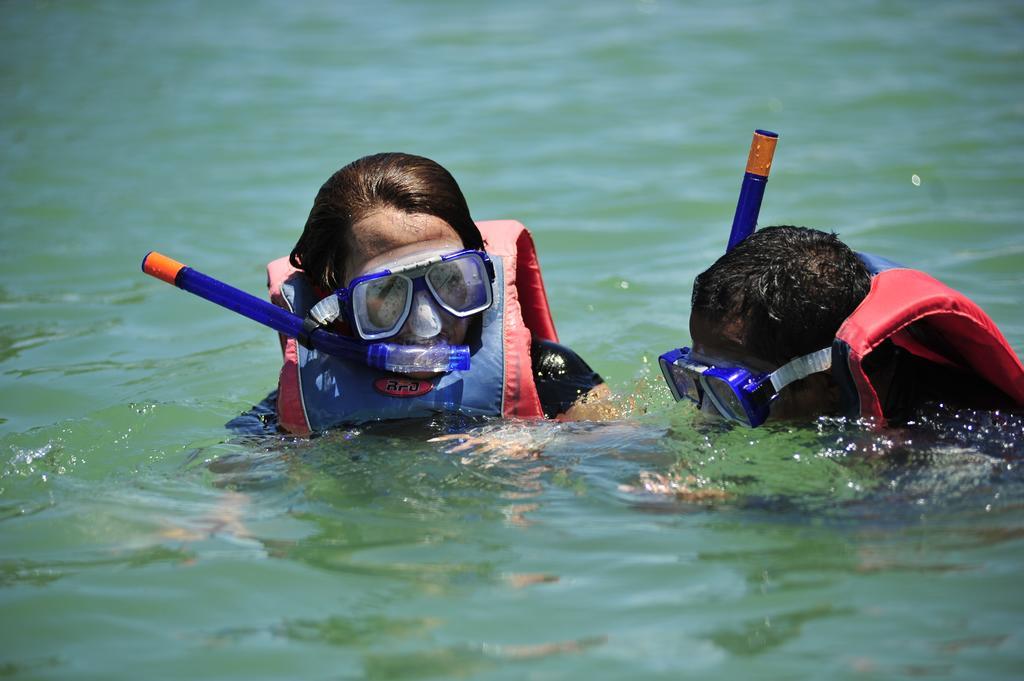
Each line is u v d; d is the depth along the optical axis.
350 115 23.44
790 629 6.18
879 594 6.46
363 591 6.80
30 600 6.82
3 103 24.78
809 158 19.36
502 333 9.33
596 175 19.16
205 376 11.72
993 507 7.22
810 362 8.01
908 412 8.39
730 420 8.37
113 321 13.66
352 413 9.03
